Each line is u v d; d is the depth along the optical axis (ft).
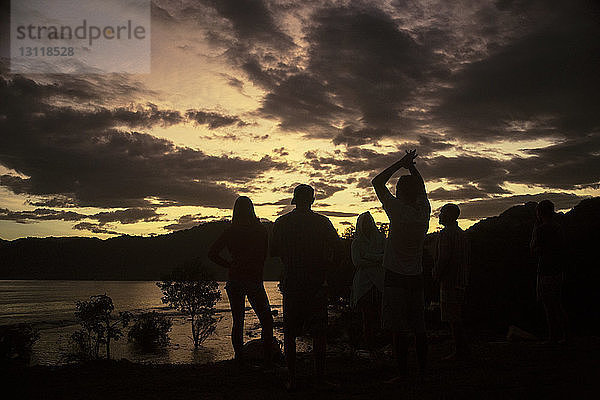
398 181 17.81
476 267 65.41
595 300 51.39
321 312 17.16
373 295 25.03
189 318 148.05
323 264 17.33
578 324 51.44
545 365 19.85
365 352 27.37
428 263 60.34
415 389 15.92
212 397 16.30
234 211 22.66
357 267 25.67
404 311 16.98
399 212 16.99
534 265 61.26
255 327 116.06
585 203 62.54
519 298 60.70
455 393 15.16
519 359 21.63
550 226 25.73
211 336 96.84
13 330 36.47
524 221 68.39
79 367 23.24
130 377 20.47
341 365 23.30
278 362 24.67
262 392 16.84
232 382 18.93
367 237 25.29
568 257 26.00
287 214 17.83
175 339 91.45
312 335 17.37
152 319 81.41
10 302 306.35
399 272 17.10
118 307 234.99
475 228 73.00
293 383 16.83
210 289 83.71
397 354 17.31
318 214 17.81
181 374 20.97
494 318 61.16
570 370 18.40
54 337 98.32
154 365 24.25
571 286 52.90
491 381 16.84
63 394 17.25
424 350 17.51
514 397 14.37
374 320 25.59
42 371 22.07
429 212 17.53
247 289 22.44
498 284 62.59
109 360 25.08
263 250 22.93
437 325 59.93
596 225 55.42
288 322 17.07
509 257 63.62
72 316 186.29
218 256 22.40
